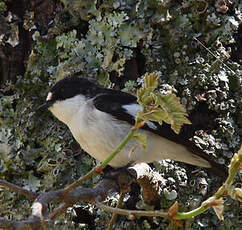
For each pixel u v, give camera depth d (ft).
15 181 28.71
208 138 27.32
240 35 29.43
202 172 27.07
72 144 28.27
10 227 14.32
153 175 25.76
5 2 30.66
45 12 30.12
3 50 30.30
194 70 27.99
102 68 28.45
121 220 26.73
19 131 28.96
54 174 27.78
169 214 14.16
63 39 29.04
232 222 26.40
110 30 28.50
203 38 28.53
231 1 29.19
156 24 28.35
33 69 29.63
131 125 25.71
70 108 26.84
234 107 27.94
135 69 28.53
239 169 13.88
